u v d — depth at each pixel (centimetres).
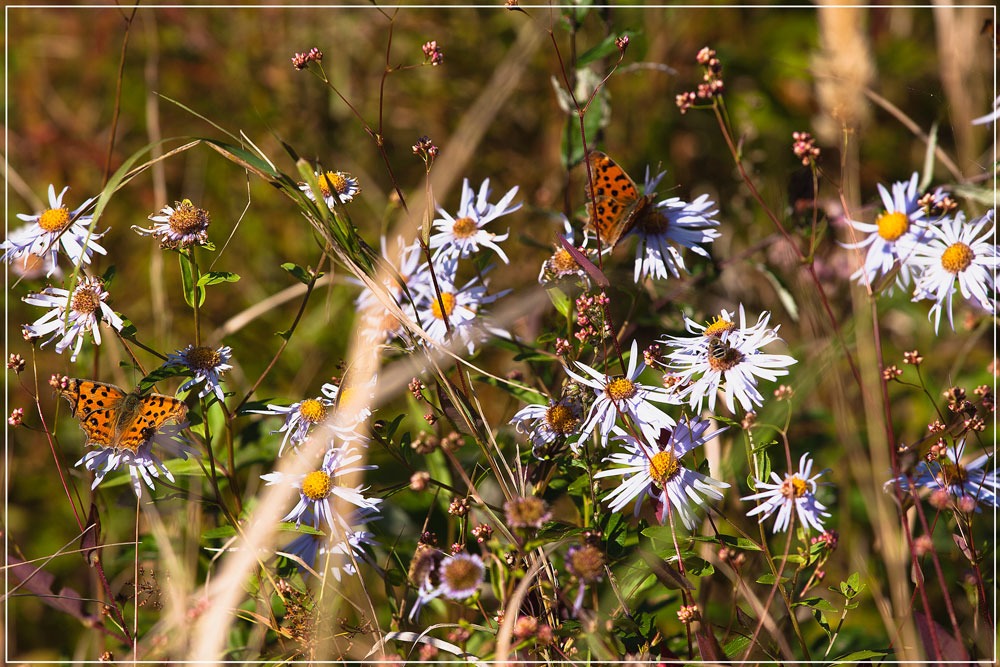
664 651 103
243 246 132
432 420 104
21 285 121
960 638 100
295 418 105
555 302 107
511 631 99
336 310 126
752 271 121
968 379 116
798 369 107
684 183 129
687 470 102
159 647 103
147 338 125
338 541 104
